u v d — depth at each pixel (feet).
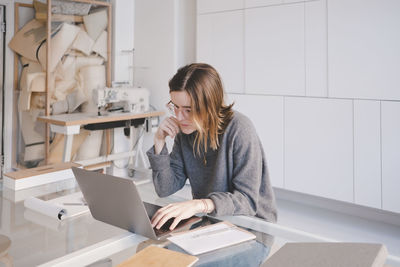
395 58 9.03
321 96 10.32
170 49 13.75
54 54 12.41
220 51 12.26
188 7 13.51
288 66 10.85
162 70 14.05
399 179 9.19
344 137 10.02
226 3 11.94
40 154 12.73
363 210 10.23
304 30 10.44
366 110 9.58
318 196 10.87
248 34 11.56
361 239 8.81
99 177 3.24
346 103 9.91
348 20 9.67
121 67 14.52
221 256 2.81
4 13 12.39
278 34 10.94
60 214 3.70
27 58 12.70
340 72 9.93
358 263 2.15
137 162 14.21
